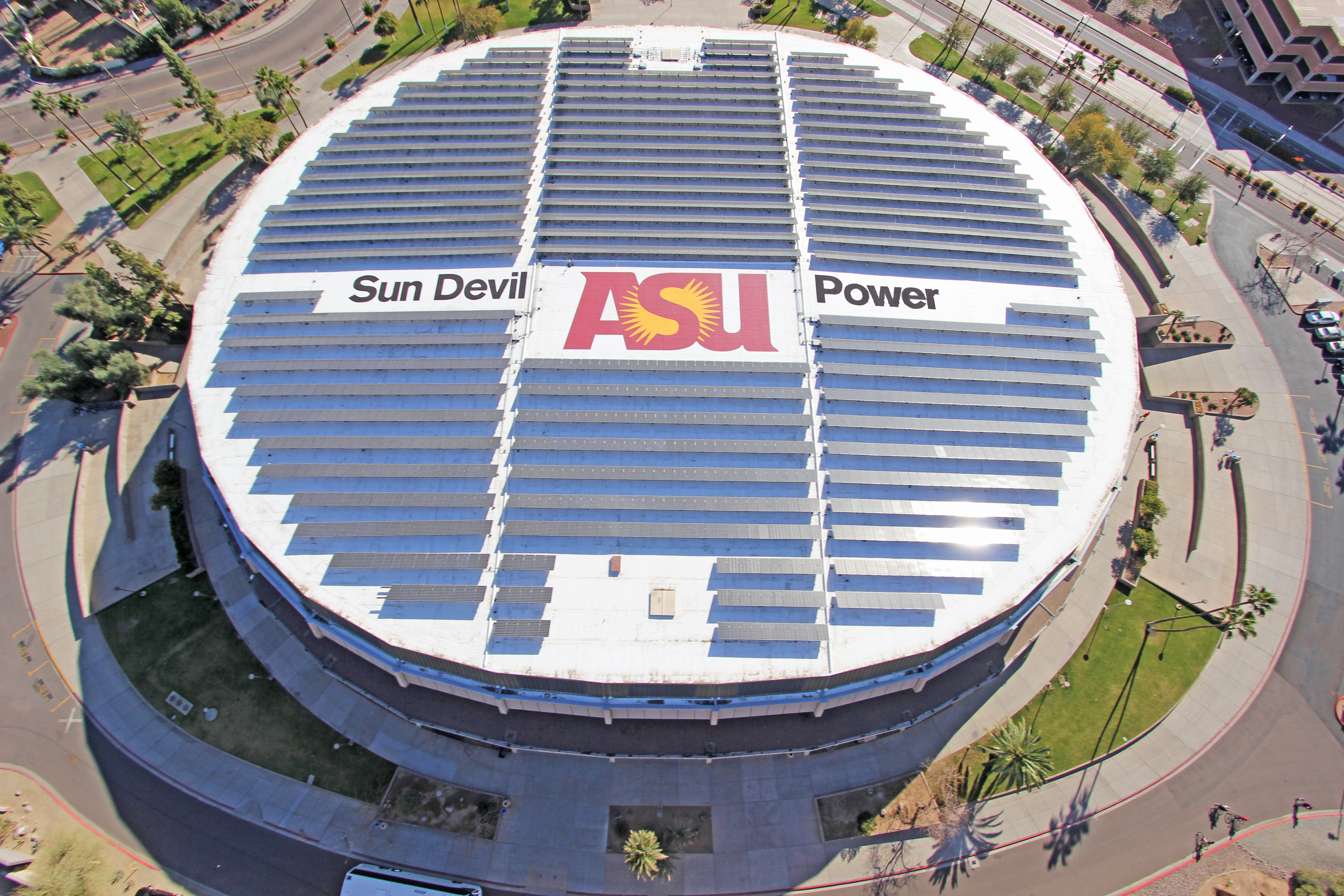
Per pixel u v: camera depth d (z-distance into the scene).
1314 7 94.00
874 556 52.59
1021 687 61.06
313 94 101.19
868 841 55.34
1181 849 55.97
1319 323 79.12
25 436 72.81
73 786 57.31
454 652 48.75
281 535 53.09
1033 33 109.75
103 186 90.31
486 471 54.78
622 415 57.28
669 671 48.09
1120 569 66.81
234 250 68.06
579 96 79.19
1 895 53.28
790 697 51.12
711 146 74.69
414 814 55.78
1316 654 63.28
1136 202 89.94
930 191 73.19
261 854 55.00
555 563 51.50
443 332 62.69
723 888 53.81
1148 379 77.94
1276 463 72.19
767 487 54.72
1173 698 61.06
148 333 77.31
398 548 52.50
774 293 65.06
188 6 110.38
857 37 102.69
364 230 68.94
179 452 71.31
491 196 71.25
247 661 61.34
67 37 105.44
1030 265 67.06
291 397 58.97
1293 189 91.50
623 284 65.44
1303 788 57.97
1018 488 55.50
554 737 56.00
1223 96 101.69
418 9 111.44
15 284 82.06
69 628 63.47
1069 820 56.62
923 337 62.88
